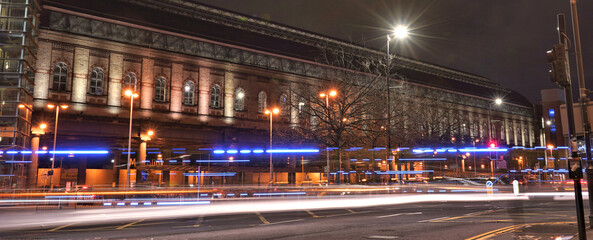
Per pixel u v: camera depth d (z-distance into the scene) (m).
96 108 51.00
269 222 15.13
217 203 24.30
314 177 64.19
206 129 58.94
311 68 68.00
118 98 52.34
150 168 52.97
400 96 47.53
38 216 18.33
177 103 56.56
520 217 15.73
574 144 9.93
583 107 11.50
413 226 13.34
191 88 58.53
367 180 43.84
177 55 56.84
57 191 35.75
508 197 27.97
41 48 48.44
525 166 90.56
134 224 14.97
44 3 49.06
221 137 60.47
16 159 44.19
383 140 43.78
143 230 13.18
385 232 11.98
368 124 39.78
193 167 55.62
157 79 55.69
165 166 53.62
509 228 12.39
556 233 11.09
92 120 50.97
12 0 45.44
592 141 11.47
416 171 63.03
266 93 64.44
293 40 71.81
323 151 43.66
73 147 58.47
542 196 28.89
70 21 50.25
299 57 66.81
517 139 104.75
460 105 91.00
